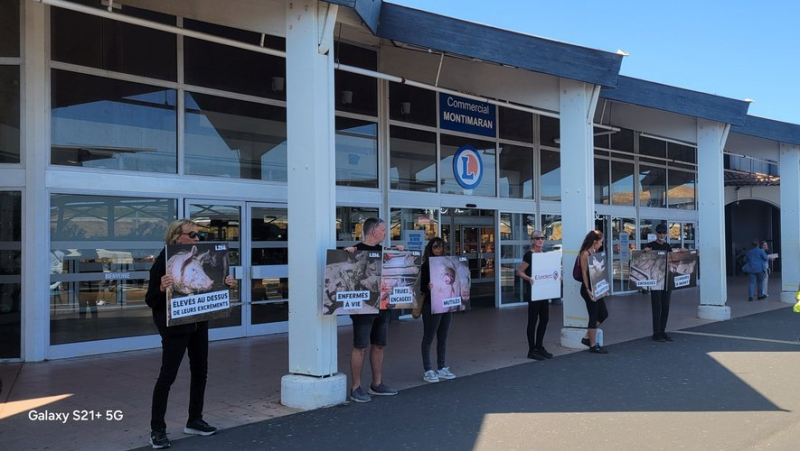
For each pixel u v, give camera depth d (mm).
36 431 5180
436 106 12680
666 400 6227
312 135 5973
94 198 8391
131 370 7469
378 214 11562
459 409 5898
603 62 8867
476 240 13742
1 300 7875
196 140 9383
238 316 9727
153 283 4863
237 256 9719
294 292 6082
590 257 8547
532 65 8578
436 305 6871
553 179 15219
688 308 13898
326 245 6047
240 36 9867
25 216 7867
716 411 5840
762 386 6777
